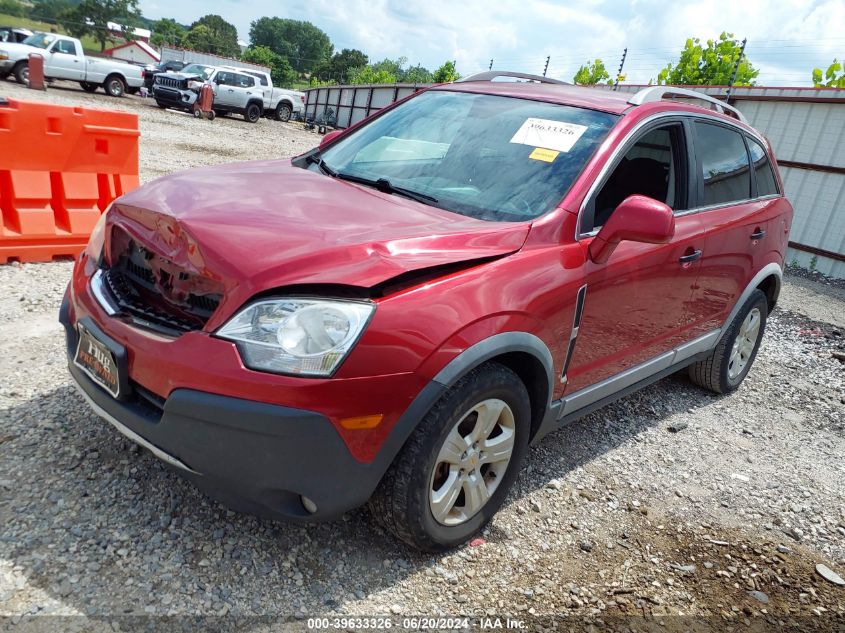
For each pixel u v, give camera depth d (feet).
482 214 9.37
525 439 9.25
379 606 7.80
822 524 11.46
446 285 7.71
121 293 8.28
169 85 72.38
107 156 18.03
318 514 7.38
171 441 7.14
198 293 7.50
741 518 11.25
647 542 10.07
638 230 9.00
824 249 36.50
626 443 13.17
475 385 7.93
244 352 6.84
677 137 11.91
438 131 11.32
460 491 8.71
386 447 7.38
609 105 11.10
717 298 13.58
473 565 8.80
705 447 13.64
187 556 7.95
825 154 36.45
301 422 6.79
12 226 16.94
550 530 9.87
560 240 9.21
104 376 7.85
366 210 8.79
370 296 7.22
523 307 8.31
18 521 8.00
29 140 16.61
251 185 9.37
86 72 72.49
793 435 14.97
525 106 11.32
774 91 38.75
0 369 11.54
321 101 138.10
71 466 9.15
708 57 53.93
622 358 11.16
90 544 7.86
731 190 13.76
